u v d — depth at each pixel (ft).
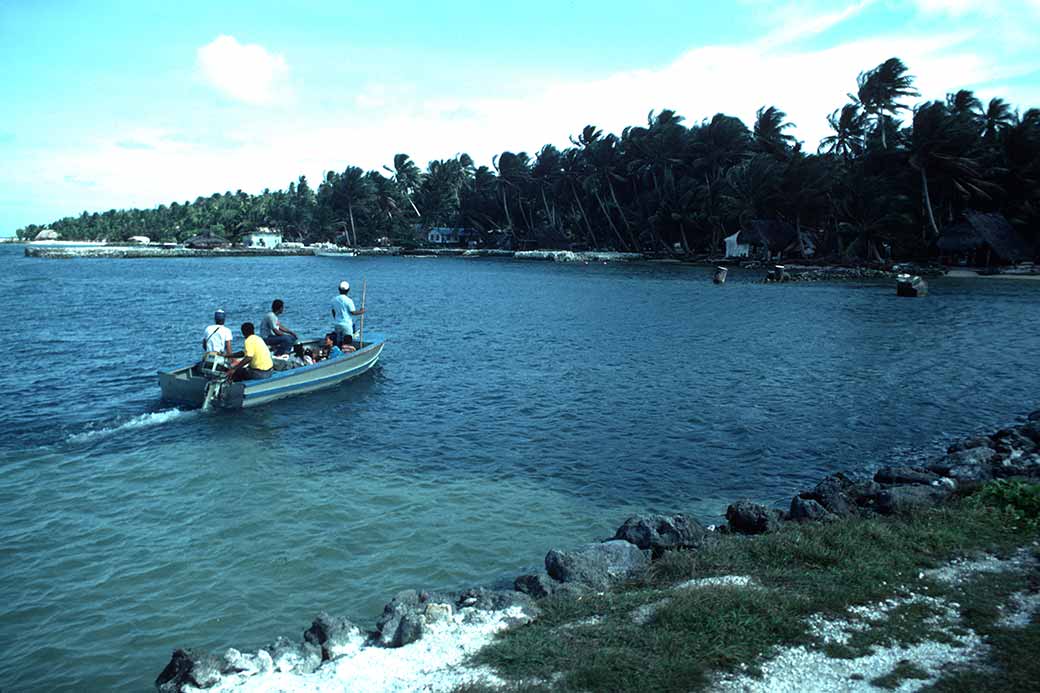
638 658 18.31
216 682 19.61
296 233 586.86
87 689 21.33
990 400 57.93
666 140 317.83
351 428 50.49
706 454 44.42
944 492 31.81
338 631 21.97
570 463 42.75
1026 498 28.81
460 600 24.45
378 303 144.66
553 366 74.08
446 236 476.13
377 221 492.13
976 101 252.01
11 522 33.58
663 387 63.46
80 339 92.99
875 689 16.57
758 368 72.18
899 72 259.19
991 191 228.43
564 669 18.33
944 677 16.87
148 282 211.00
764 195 264.31
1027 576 22.26
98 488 38.17
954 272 205.87
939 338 91.40
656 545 28.17
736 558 25.45
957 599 20.90
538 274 244.63
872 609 20.61
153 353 82.28
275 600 26.43
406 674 19.07
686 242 315.78
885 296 152.87
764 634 19.42
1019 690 16.12
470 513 34.78
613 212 365.40
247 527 32.99
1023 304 132.16
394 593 26.89
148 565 29.22
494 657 19.33
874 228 226.38
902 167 236.84
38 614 25.46
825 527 27.48
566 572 25.40
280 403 57.77
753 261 259.19
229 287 191.93
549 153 390.63
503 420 52.65
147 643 23.70
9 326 105.60
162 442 46.88
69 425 50.78
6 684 21.49
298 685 19.12
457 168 505.66
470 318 118.01
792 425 50.75
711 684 17.13
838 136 272.31
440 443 46.85
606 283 199.11
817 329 101.50
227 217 634.84
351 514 34.55
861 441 46.91
